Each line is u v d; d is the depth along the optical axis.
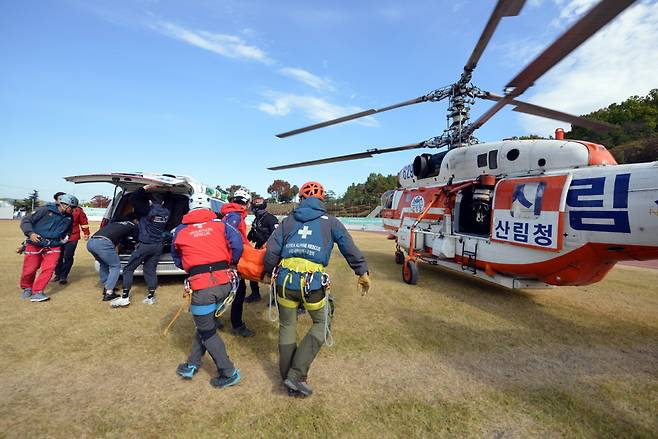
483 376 2.96
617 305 5.36
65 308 4.48
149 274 4.77
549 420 2.34
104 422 2.19
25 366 2.90
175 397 2.50
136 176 5.01
